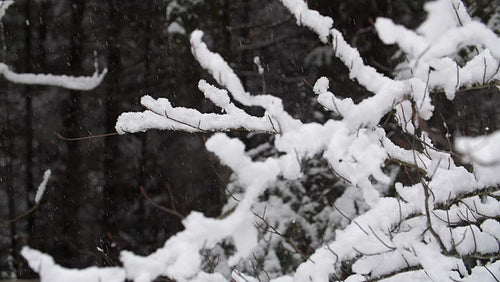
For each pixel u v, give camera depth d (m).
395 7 9.17
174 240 1.84
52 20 15.24
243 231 1.83
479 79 2.75
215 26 8.62
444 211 3.31
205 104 9.75
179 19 8.31
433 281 2.81
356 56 2.63
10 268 14.05
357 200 7.55
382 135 3.17
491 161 1.72
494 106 7.40
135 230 14.57
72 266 14.12
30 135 15.65
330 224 7.42
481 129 7.20
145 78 14.11
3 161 15.87
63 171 15.71
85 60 15.16
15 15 15.41
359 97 8.49
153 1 13.55
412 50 2.01
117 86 14.34
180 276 1.84
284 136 2.14
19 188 15.99
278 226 7.42
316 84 3.20
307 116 9.34
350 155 2.25
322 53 9.61
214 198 11.73
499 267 3.69
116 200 15.09
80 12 13.81
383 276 3.06
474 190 3.04
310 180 7.90
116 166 15.27
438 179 3.04
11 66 14.85
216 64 2.18
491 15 7.54
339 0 9.41
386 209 2.87
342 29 9.43
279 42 10.95
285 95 10.04
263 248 7.07
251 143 9.27
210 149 1.81
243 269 6.73
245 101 2.21
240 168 1.85
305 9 2.74
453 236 3.13
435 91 2.78
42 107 15.99
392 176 6.90
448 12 1.77
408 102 3.13
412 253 3.05
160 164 13.99
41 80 8.84
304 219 7.50
